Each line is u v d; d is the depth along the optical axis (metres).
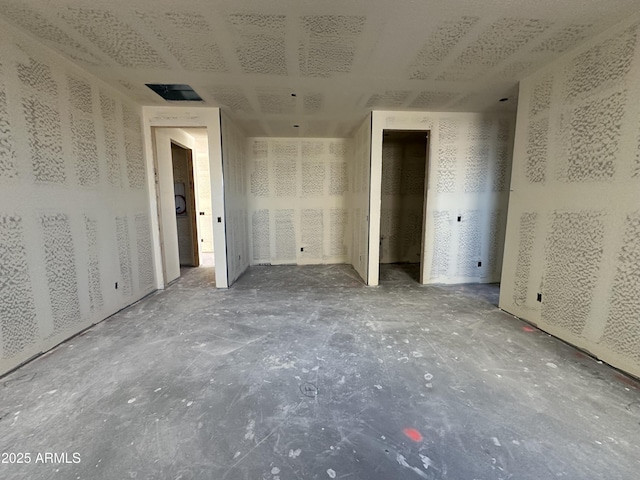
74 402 1.75
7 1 1.77
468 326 2.88
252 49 2.38
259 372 2.08
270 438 1.50
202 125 3.92
